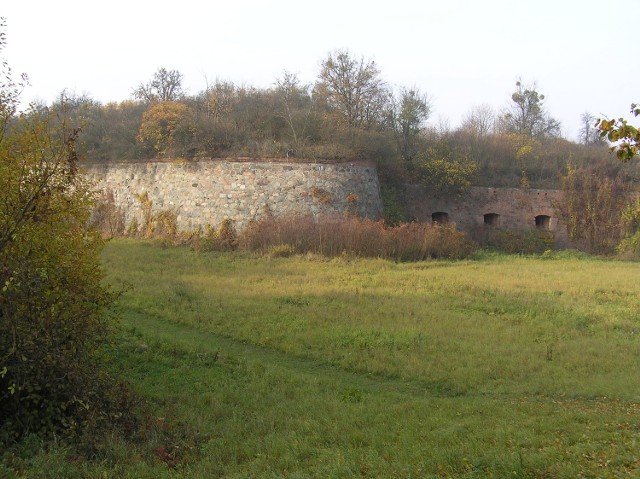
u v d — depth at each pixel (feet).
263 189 100.73
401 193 123.44
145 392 31.60
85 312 27.04
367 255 89.45
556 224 127.54
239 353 41.88
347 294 60.03
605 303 62.18
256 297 57.21
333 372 39.55
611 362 41.70
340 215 101.04
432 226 102.73
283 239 90.27
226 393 32.86
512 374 38.83
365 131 116.26
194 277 66.85
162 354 38.93
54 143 27.22
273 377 36.24
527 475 19.97
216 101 116.98
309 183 101.14
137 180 109.60
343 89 124.88
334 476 20.74
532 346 45.29
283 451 24.22
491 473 20.18
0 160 25.29
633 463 20.68
